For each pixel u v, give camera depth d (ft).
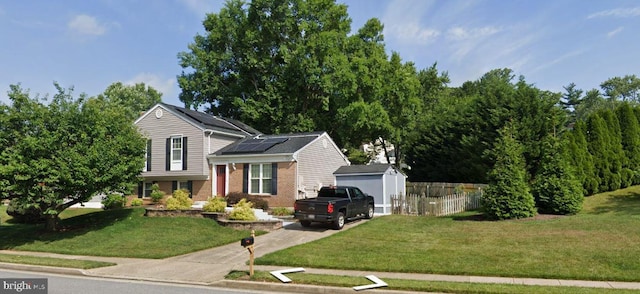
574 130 89.35
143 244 53.21
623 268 34.81
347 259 41.34
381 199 75.77
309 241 51.65
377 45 128.06
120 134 64.49
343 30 123.95
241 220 61.77
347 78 109.09
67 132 59.06
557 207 61.52
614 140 92.48
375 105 115.34
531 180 86.53
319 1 118.21
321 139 87.40
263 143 86.84
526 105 92.17
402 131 134.62
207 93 124.67
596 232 46.19
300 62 112.47
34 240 58.90
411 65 141.49
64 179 56.65
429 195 98.02
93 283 35.96
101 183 60.39
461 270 36.29
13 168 54.39
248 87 125.29
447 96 174.81
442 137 118.01
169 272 40.11
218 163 86.17
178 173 88.74
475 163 99.71
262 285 33.86
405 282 32.73
